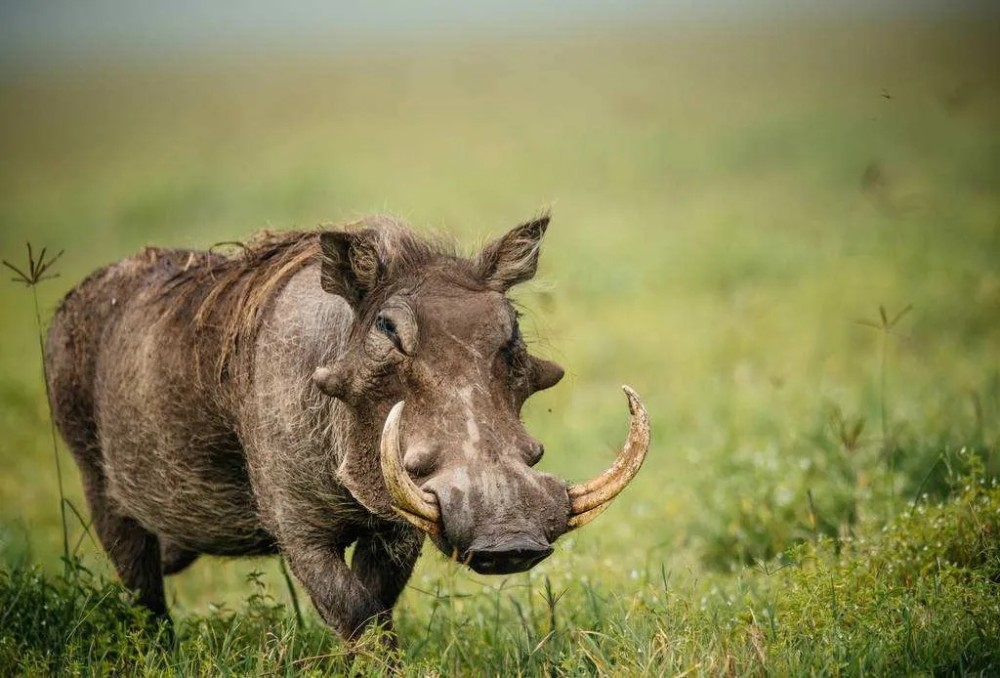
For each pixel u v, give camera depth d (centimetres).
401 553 1959
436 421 1625
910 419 3050
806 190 8312
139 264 2358
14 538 2975
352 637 1861
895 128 10269
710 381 4028
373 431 1716
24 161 14250
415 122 14475
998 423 2900
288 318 1931
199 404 2073
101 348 2302
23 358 5222
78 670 1811
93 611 1984
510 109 14862
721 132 11144
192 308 2136
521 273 1830
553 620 1925
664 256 6256
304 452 1875
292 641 1864
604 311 5381
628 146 10819
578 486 1636
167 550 2441
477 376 1661
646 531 2792
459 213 8188
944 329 4394
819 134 10438
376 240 1853
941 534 2025
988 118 10369
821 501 2552
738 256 6050
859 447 2675
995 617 1712
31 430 4031
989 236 5844
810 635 1722
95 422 2320
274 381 1916
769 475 2739
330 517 1888
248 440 1967
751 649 1688
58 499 3416
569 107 14438
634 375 4400
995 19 18075
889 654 1656
